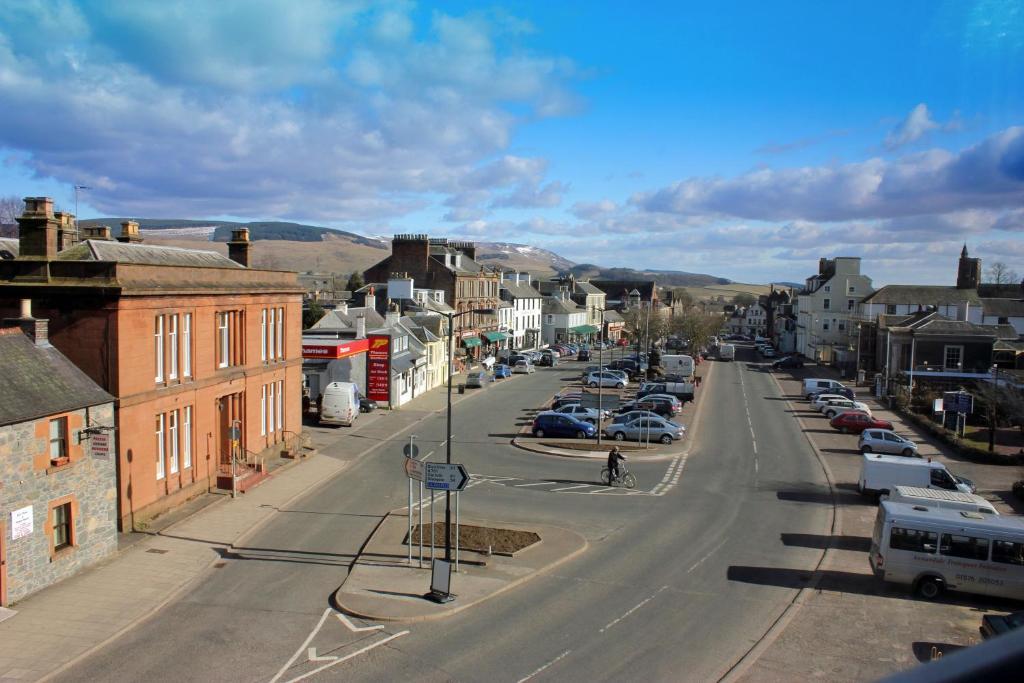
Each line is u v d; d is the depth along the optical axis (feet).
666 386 223.51
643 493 118.21
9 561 69.41
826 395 212.43
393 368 207.62
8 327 78.59
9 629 64.69
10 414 69.00
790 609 72.28
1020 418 155.12
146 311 94.53
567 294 472.85
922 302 308.19
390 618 68.69
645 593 76.02
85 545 79.25
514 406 215.51
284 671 58.70
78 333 89.61
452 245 364.58
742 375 306.55
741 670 59.36
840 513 107.55
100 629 65.31
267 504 107.65
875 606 73.51
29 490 71.46
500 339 360.89
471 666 59.88
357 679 57.52
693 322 386.73
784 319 462.60
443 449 153.48
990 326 242.37
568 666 60.03
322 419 175.52
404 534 94.02
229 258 142.31
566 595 75.36
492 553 86.94
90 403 79.56
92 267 89.35
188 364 106.52
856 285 361.92
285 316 139.13
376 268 320.50
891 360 245.04
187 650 62.13
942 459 148.97
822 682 57.72
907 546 76.13
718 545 92.07
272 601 73.26
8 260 91.04
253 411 126.72
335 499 112.57
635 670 59.47
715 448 157.07
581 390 247.70
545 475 130.82
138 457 93.56
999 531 74.02
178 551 86.28
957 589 74.79
